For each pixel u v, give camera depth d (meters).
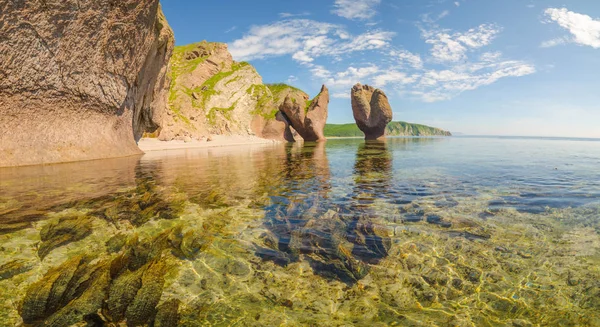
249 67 83.06
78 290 3.67
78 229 5.88
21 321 3.27
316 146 43.47
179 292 3.91
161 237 5.49
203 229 6.07
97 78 18.34
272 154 26.98
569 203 7.85
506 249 5.07
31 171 13.33
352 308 3.64
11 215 6.74
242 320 3.42
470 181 11.37
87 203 7.84
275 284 4.14
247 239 5.59
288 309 3.62
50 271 4.13
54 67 15.80
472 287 4.02
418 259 4.78
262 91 79.00
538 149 33.75
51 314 3.32
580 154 25.34
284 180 11.85
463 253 4.95
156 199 8.43
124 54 19.72
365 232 5.89
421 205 7.82
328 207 7.70
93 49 17.47
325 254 4.99
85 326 3.15
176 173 13.76
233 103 71.88
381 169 15.23
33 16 14.29
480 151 29.41
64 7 15.27
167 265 4.60
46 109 16.22
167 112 46.59
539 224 6.24
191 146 40.97
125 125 23.05
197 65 71.94
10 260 4.62
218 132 60.81
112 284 3.75
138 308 3.45
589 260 4.64
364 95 79.06
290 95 71.56
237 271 4.47
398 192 9.45
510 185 10.45
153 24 21.27
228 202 8.22
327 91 74.38
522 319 3.40
